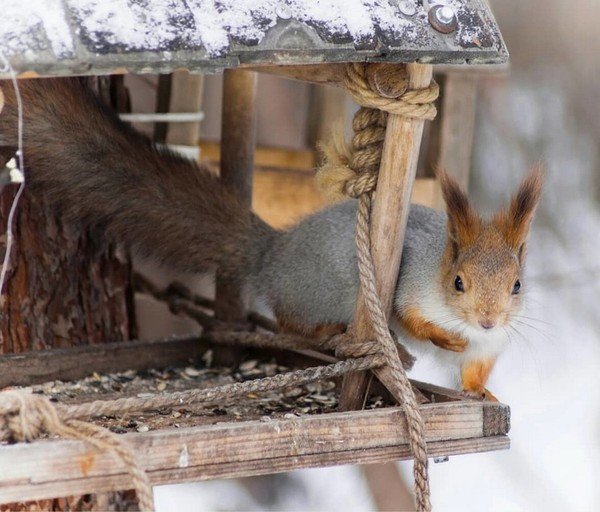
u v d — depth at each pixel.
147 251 8.42
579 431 11.59
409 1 6.25
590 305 12.66
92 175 8.04
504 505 10.72
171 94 9.56
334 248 7.86
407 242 7.77
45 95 7.84
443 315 7.55
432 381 11.12
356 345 6.63
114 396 7.20
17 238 8.26
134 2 5.48
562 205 12.88
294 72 6.71
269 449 5.89
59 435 5.54
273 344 7.98
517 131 12.82
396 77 6.36
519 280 7.52
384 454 6.28
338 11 5.96
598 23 12.96
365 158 6.61
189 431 5.67
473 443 6.60
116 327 8.78
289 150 10.30
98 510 7.49
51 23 5.22
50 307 8.41
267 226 8.65
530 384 12.16
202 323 8.73
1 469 5.16
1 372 7.41
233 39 5.59
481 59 6.25
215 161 10.59
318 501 10.74
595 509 10.56
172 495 10.59
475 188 12.55
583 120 12.91
